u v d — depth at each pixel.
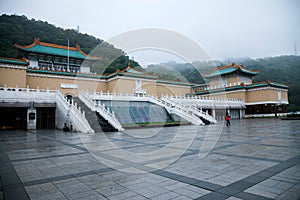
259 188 3.56
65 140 10.77
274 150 6.84
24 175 4.61
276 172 4.45
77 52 36.53
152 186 3.78
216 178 4.15
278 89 37.44
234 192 3.41
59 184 3.98
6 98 18.06
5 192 3.60
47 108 21.03
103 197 3.33
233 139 9.70
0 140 11.22
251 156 6.03
